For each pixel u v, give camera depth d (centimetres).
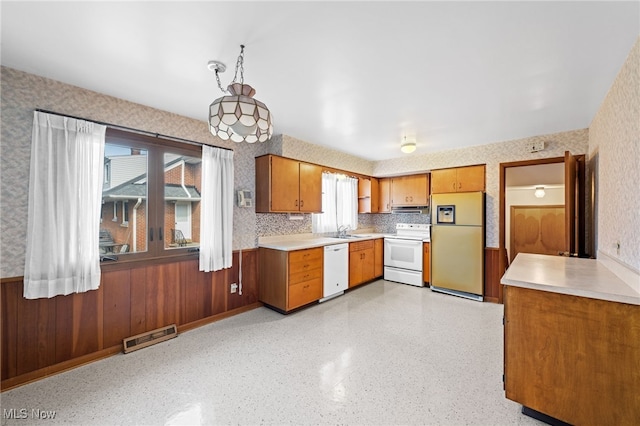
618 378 143
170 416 170
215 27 155
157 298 277
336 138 388
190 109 278
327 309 364
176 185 295
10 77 200
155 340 266
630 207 174
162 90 236
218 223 312
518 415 172
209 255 304
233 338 277
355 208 537
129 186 262
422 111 282
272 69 202
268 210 352
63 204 215
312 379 208
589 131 323
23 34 161
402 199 540
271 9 141
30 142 208
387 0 134
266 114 167
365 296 423
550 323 161
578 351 153
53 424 164
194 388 197
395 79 216
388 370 220
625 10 140
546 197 606
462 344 264
